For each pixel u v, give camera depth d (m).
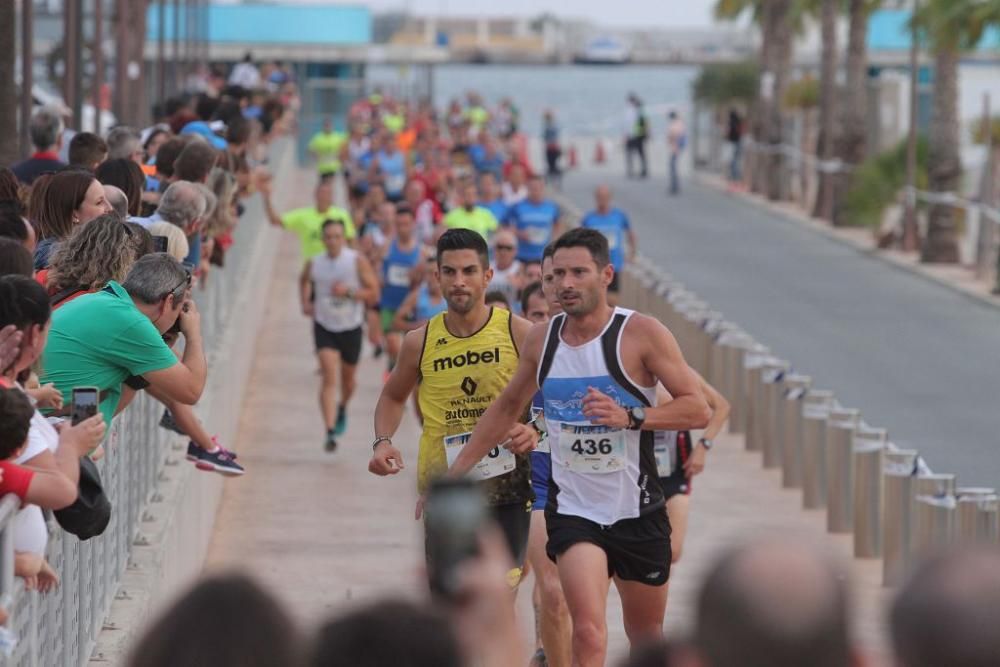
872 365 58.19
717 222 111.62
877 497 34.12
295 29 158.25
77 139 27.95
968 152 114.12
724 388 48.12
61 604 16.67
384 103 155.62
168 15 144.00
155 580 22.58
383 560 33.91
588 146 185.38
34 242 21.64
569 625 21.56
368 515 38.06
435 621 7.15
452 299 21.48
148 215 28.11
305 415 50.81
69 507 15.05
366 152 94.44
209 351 38.53
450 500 7.34
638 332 19.61
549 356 19.84
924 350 61.75
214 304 40.62
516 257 57.09
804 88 128.62
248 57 92.75
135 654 7.04
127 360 18.77
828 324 67.94
